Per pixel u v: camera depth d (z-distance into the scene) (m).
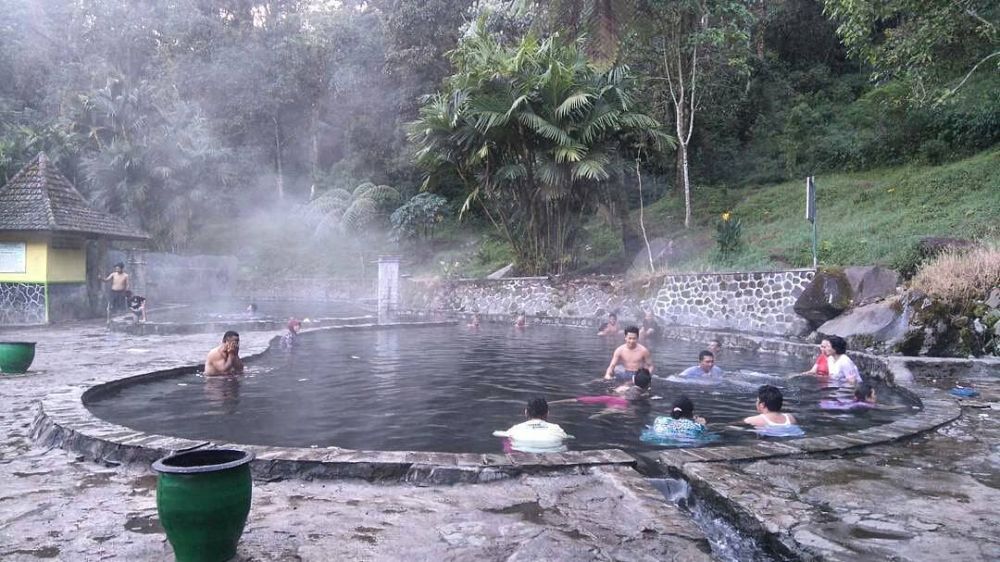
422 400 7.45
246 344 12.28
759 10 27.80
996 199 15.30
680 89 21.59
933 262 11.42
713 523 3.97
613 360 9.09
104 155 29.06
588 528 3.49
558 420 6.45
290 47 37.50
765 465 4.59
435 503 3.90
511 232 21.36
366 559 3.09
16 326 15.27
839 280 12.45
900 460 4.75
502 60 18.36
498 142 19.28
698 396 7.73
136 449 4.77
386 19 30.92
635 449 5.36
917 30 13.68
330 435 5.81
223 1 41.34
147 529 3.47
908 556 3.05
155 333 13.94
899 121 21.53
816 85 28.19
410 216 28.22
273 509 3.80
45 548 3.21
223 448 3.21
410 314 21.28
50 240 16.30
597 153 18.30
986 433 5.62
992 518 3.56
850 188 20.50
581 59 18.58
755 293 14.48
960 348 9.85
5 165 24.06
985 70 18.33
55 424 5.46
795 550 3.21
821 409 7.08
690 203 22.69
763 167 25.27
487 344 13.41
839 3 14.41
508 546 3.25
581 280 18.94
